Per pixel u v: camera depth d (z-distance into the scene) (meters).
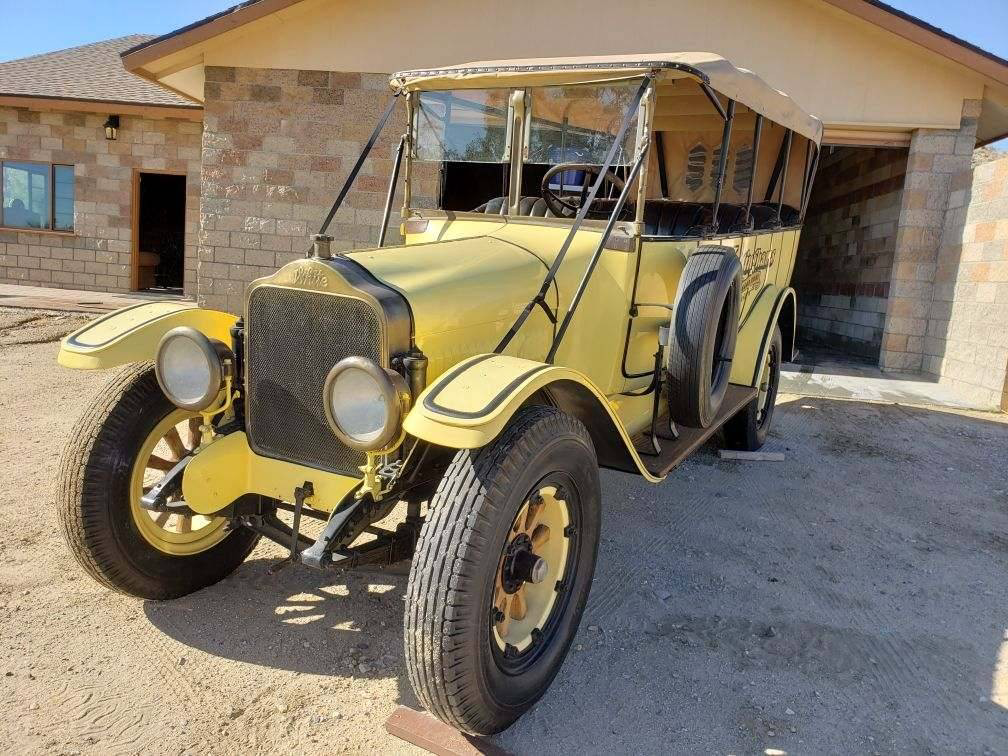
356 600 3.44
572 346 3.46
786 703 2.86
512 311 3.09
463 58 9.07
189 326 3.09
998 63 8.23
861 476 5.59
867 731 2.72
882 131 9.14
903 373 9.36
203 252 9.61
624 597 3.61
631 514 4.64
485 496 2.32
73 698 2.65
